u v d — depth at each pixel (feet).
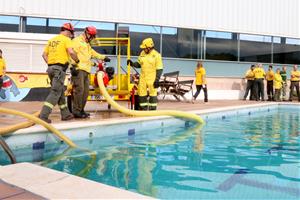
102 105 33.96
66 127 17.71
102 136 19.79
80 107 22.08
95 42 28.60
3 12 44.24
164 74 47.55
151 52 26.73
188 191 10.56
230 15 57.26
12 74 37.63
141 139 19.80
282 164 14.12
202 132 22.61
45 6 45.96
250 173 12.71
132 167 13.43
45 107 18.63
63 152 16.08
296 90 56.34
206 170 13.06
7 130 15.17
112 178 11.93
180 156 15.42
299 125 26.45
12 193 8.00
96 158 14.92
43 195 7.86
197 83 46.37
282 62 62.28
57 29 46.93
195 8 54.34
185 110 29.73
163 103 41.42
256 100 54.13
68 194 7.93
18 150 15.64
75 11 47.42
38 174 9.39
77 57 19.98
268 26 60.54
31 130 16.02
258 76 53.67
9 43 37.58
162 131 22.80
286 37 62.28
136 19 50.67
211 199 9.82
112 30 49.78
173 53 53.31
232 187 10.97
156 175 12.32
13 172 9.60
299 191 10.58
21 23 45.21
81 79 21.81
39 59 38.60
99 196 7.80
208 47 55.88
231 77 57.88
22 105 32.19
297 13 62.80
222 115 32.14
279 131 23.29
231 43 57.82
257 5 59.41
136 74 31.73
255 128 24.67
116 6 49.49
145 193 10.37
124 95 28.32
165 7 52.26
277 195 10.18
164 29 52.65
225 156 15.51
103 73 24.22
